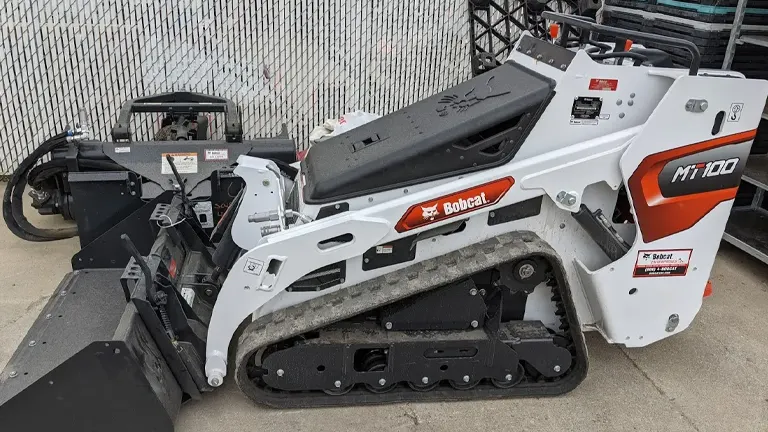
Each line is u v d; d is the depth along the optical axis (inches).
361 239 98.0
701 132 100.1
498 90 105.7
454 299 103.4
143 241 135.0
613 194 105.9
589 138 101.0
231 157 146.7
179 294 106.0
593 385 116.4
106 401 90.5
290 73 194.4
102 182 136.9
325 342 101.9
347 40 193.2
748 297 149.9
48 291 138.9
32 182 153.3
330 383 105.2
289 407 106.6
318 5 187.2
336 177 99.0
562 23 112.2
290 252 97.1
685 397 114.3
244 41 188.7
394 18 193.2
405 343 103.1
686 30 160.2
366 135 109.9
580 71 97.5
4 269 147.0
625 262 106.2
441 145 98.3
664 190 102.4
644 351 127.5
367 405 108.4
